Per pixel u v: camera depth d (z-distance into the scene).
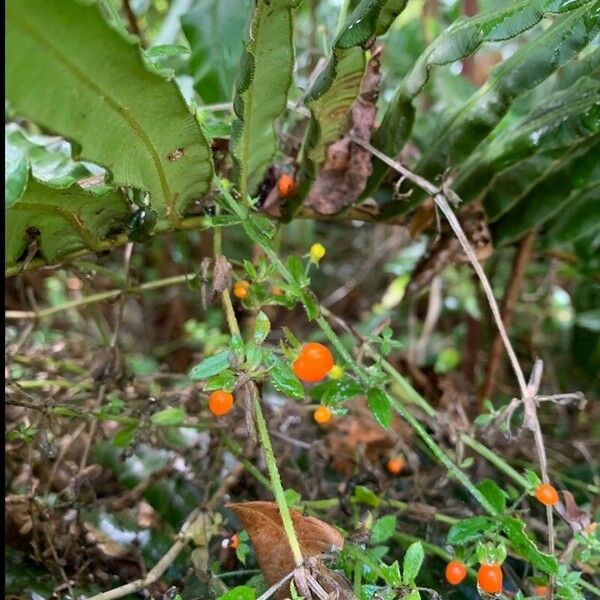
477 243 0.13
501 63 0.12
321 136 0.10
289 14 0.08
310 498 0.12
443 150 0.12
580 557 0.10
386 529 0.09
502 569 0.11
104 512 0.12
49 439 0.11
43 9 0.06
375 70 0.11
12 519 0.11
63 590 0.10
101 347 0.13
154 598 0.10
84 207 0.09
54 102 0.06
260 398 0.09
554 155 0.12
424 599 0.11
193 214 0.10
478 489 0.09
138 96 0.07
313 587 0.07
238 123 0.09
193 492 0.12
